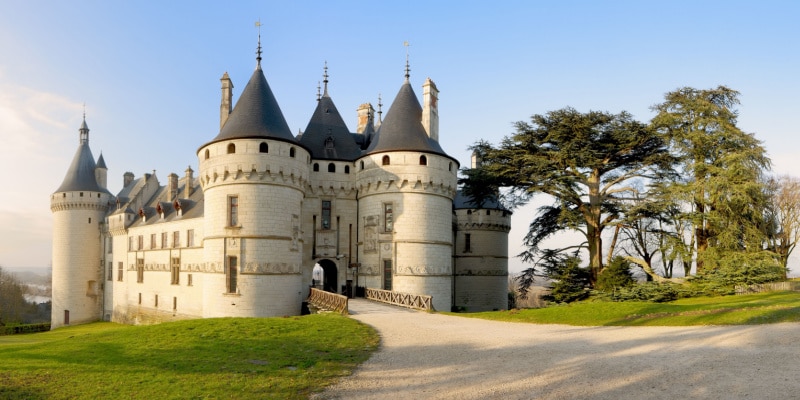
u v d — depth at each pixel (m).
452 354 16.39
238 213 34.00
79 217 62.84
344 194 41.44
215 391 12.38
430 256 37.59
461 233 52.91
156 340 19.42
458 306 51.62
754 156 36.47
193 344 18.36
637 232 43.09
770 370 12.98
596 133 36.72
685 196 36.03
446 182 38.91
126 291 56.59
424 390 12.38
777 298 27.89
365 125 52.88
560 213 37.91
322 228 40.78
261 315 33.41
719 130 38.03
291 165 35.38
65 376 13.91
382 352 16.88
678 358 14.73
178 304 46.69
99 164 65.25
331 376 13.80
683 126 39.31
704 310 23.17
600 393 11.67
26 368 14.88
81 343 19.55
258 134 34.38
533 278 43.22
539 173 37.75
